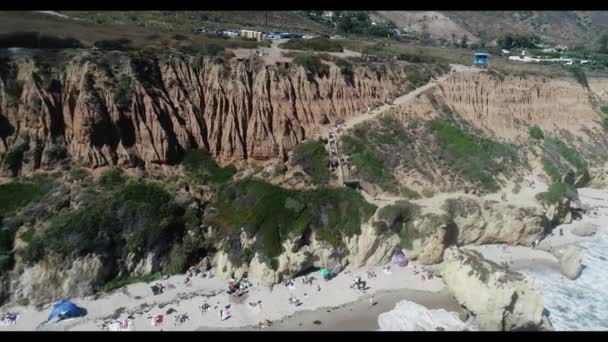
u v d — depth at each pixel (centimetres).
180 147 7000
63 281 5438
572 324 5528
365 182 7112
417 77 9325
